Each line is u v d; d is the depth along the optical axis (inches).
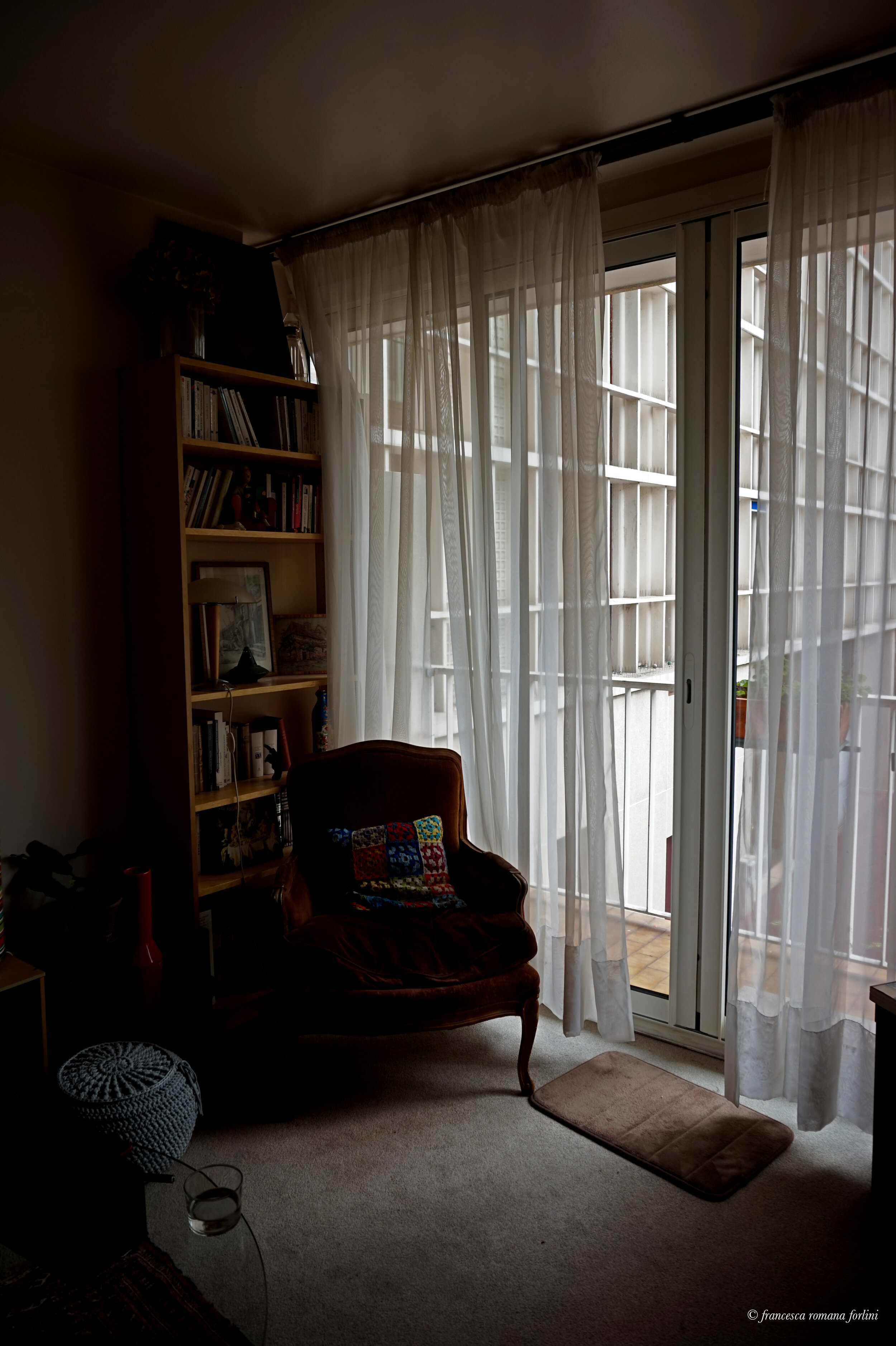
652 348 148.5
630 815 152.7
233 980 114.2
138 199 114.0
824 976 88.6
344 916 101.0
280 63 83.2
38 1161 62.1
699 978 108.8
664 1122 93.6
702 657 105.1
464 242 111.3
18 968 87.9
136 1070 82.3
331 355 125.1
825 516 87.4
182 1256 57.4
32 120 93.9
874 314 85.0
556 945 111.6
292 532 125.1
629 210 106.4
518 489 110.2
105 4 72.9
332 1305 69.9
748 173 97.6
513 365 108.6
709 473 102.7
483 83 87.5
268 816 123.8
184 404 108.6
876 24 78.0
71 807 111.7
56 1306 53.8
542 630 109.3
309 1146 90.0
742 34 79.2
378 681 124.3
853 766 88.4
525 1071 98.6
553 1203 81.6
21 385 104.1
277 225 125.1
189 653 108.7
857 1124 90.4
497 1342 66.4
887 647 86.8
